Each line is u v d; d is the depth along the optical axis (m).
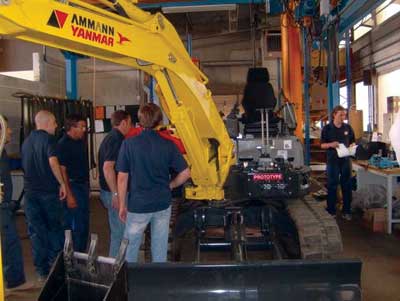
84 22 2.50
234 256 3.79
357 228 6.15
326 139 6.73
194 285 2.89
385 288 4.05
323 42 8.16
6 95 7.71
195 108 3.69
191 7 7.67
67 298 2.43
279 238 4.43
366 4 6.71
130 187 3.47
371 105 10.88
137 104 10.38
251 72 5.20
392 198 6.15
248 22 11.08
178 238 4.37
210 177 4.00
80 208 4.70
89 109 8.45
